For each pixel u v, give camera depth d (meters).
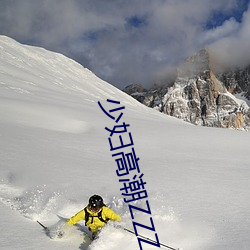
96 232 5.80
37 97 41.47
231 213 7.31
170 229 6.24
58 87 69.81
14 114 25.66
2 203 7.31
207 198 8.55
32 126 22.25
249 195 9.04
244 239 5.74
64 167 11.59
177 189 9.42
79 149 16.14
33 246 5.21
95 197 5.84
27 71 75.00
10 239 5.35
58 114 29.72
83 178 10.19
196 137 24.61
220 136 26.03
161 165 13.47
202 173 12.10
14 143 15.12
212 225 6.52
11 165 11.02
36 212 6.95
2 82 45.91
